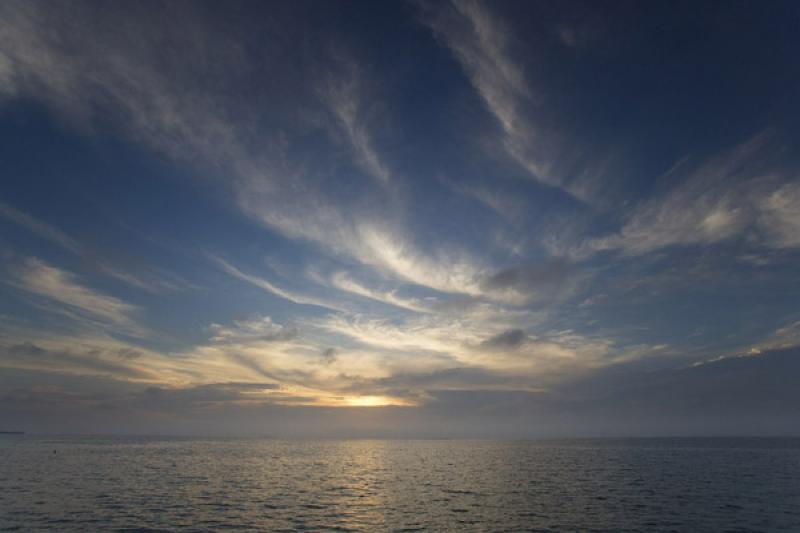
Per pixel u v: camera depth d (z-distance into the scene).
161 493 60.81
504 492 62.75
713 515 45.69
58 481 72.50
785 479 75.12
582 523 42.59
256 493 61.66
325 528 41.00
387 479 79.44
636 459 123.62
